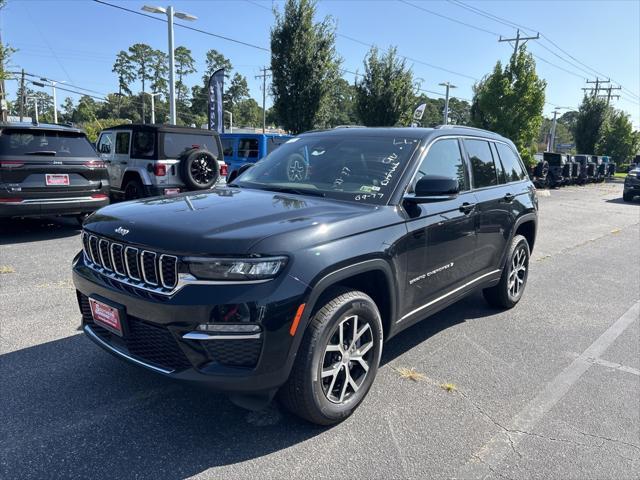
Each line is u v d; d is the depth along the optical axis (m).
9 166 6.99
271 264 2.42
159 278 2.48
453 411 3.13
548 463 2.64
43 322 4.25
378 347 3.09
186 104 108.81
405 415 3.05
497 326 4.75
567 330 4.71
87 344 3.85
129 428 2.79
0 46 11.28
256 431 2.81
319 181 3.62
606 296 5.97
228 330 2.37
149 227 2.65
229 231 2.51
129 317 2.63
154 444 2.65
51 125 7.93
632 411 3.23
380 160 3.59
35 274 5.71
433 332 4.54
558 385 3.55
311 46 17.36
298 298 2.46
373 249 2.89
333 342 2.80
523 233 5.48
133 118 99.69
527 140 23.30
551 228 11.88
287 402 2.71
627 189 19.80
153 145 9.66
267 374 2.45
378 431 2.87
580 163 30.73
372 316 2.97
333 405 2.82
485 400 3.29
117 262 2.73
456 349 4.14
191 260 2.39
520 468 2.59
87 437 2.69
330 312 2.66
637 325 4.92
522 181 5.30
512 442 2.82
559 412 3.18
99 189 7.96
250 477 2.43
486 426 2.97
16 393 3.11
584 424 3.05
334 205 3.14
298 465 2.53
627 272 7.32
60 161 7.45
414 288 3.41
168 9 18.03
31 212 7.27
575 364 3.93
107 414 2.92
